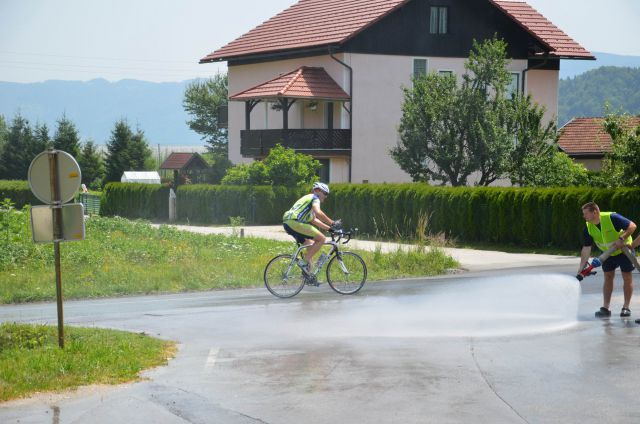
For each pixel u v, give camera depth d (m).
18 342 12.70
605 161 33.94
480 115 40.84
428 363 11.62
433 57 50.53
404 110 42.50
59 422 9.09
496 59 41.25
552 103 54.62
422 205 32.75
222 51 59.12
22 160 78.69
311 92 47.81
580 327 14.35
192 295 19.33
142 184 48.91
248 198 41.56
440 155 41.00
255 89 50.09
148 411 9.45
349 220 35.81
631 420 8.95
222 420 9.09
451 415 9.16
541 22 57.41
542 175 39.50
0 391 10.08
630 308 16.34
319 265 18.83
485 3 51.22
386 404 9.62
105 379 10.78
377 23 49.22
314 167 43.72
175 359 12.05
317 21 54.03
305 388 10.37
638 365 11.44
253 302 17.80
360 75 49.00
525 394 9.99
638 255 25.86
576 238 28.55
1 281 20.11
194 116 89.00
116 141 82.44
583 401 9.68
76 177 12.19
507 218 30.23
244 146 51.28
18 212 34.19
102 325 14.95
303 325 14.77
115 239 29.05
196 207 44.38
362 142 49.22
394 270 23.20
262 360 11.92
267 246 27.84
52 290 19.39
